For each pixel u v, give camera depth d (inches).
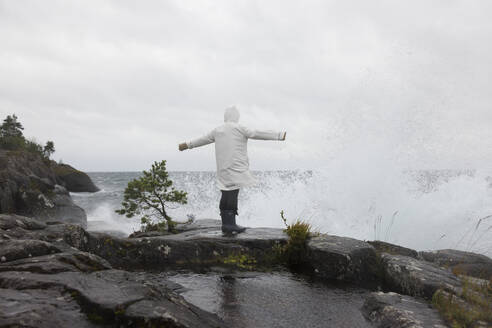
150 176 258.1
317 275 163.0
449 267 178.1
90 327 67.1
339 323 104.7
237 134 212.5
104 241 164.9
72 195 1098.7
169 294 94.2
